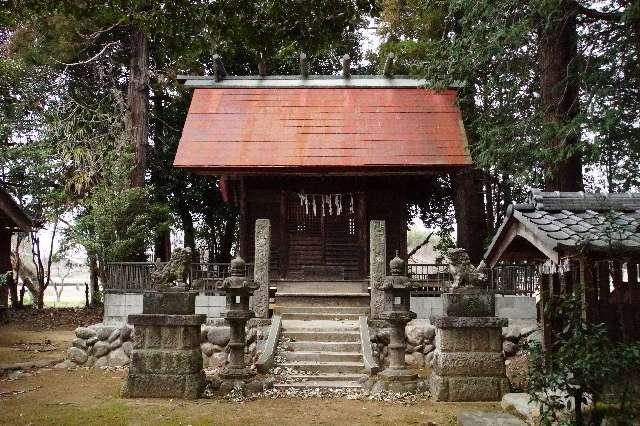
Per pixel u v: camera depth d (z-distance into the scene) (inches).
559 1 380.2
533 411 277.9
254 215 676.7
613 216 246.7
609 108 388.5
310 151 643.5
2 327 768.9
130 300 580.7
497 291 544.1
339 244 669.9
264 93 726.5
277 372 410.6
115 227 749.9
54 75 899.4
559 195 293.7
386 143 651.5
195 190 976.9
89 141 840.3
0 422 295.6
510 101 523.5
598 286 252.2
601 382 217.6
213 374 420.5
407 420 303.6
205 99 715.4
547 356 238.5
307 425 294.5
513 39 428.5
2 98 863.1
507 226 305.6
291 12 409.7
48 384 400.5
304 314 534.9
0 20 394.3
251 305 516.1
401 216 669.9
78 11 398.6
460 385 351.3
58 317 861.2
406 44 763.4
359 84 734.5
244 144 652.1
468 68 523.2
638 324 248.1
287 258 666.2
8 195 645.9
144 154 861.2
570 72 463.5
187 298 366.9
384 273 503.5
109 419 302.0
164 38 419.8
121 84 973.2
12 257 994.7
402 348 388.2
